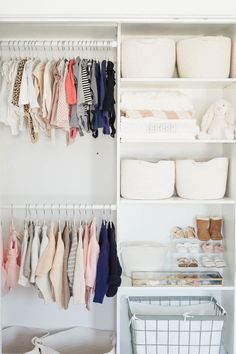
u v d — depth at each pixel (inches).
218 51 95.9
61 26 94.5
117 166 96.1
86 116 98.8
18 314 114.1
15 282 100.7
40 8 87.7
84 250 98.1
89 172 111.9
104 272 96.1
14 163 111.8
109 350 107.1
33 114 99.0
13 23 91.4
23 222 112.3
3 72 98.3
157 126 96.9
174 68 103.3
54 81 98.4
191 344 97.7
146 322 97.0
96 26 94.7
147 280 99.1
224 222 108.5
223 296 110.0
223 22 90.6
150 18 89.4
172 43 97.6
